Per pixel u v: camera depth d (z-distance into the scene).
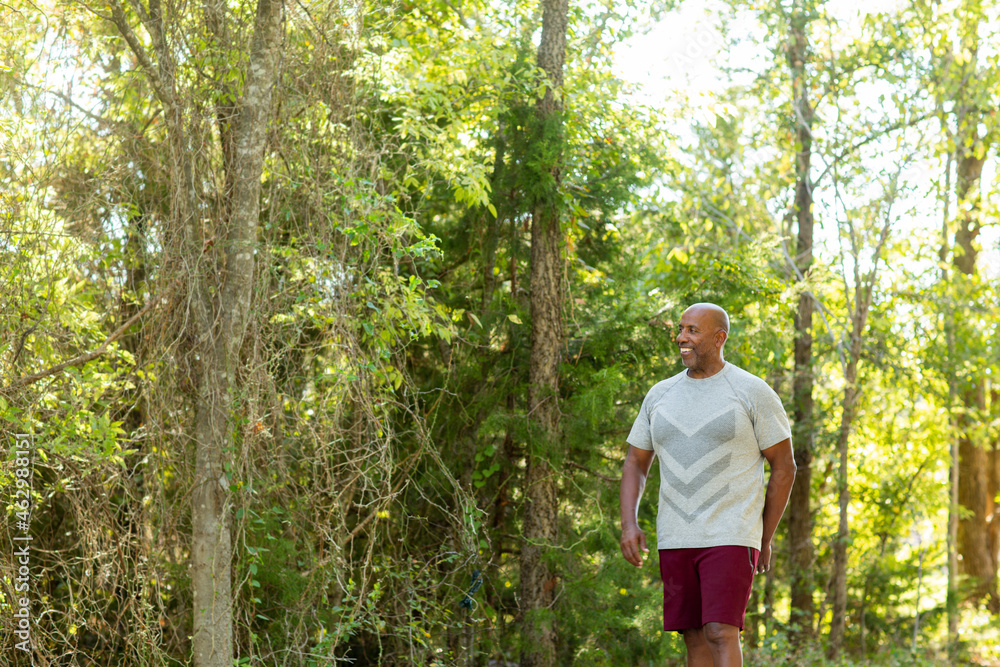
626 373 8.19
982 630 12.69
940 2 11.01
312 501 5.29
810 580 11.70
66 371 4.71
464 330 7.56
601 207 8.45
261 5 5.09
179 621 5.64
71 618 5.09
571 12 9.01
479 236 7.71
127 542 5.20
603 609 7.53
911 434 12.83
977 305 12.67
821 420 11.77
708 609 3.19
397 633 5.79
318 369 5.70
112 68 5.87
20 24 5.12
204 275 5.01
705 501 3.28
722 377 3.39
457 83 7.31
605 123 8.34
